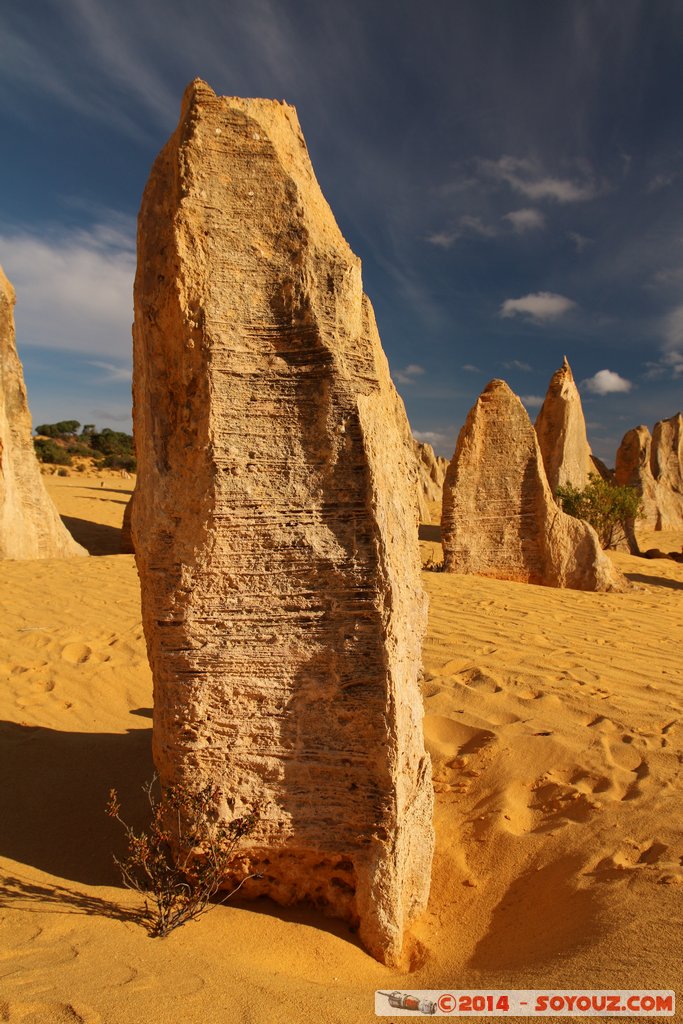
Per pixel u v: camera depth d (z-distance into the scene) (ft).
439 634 22.26
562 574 34.47
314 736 9.55
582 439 66.03
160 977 7.27
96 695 18.11
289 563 9.62
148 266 10.07
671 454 88.74
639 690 17.61
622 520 55.77
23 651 20.49
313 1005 7.14
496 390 35.76
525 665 19.35
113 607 25.71
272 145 9.93
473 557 35.27
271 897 9.77
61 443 172.04
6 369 37.63
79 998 6.50
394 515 10.08
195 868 9.46
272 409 9.72
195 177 9.65
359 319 10.38
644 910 9.05
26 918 8.62
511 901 10.62
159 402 9.98
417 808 10.21
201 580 9.62
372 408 10.07
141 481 10.16
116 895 9.59
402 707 9.64
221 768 9.59
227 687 9.59
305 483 9.70
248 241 9.79
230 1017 6.57
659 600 31.99
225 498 9.56
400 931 9.26
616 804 12.33
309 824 9.48
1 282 37.19
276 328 9.80
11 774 13.25
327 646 9.54
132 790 12.89
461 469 35.55
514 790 13.44
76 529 54.49
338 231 11.20
